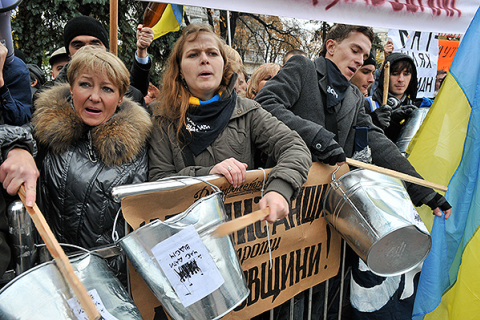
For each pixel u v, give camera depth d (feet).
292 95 5.99
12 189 3.37
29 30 26.71
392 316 6.17
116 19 5.82
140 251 3.38
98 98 4.22
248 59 48.08
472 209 6.29
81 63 4.22
